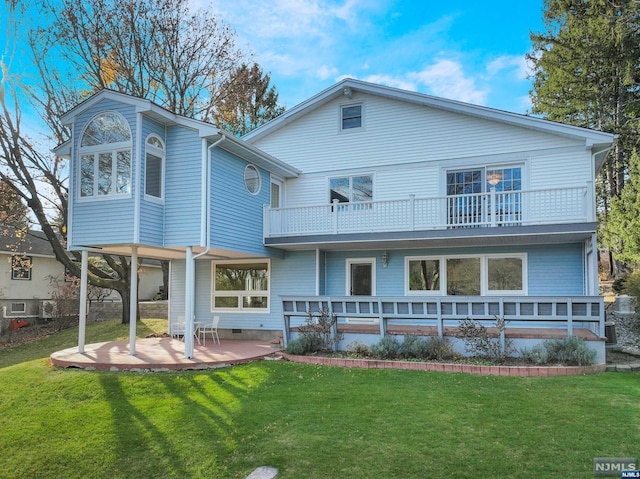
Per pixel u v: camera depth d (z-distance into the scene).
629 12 22.16
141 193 9.88
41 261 24.41
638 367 8.62
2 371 9.52
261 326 14.09
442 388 7.44
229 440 5.63
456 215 12.13
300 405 6.79
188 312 10.19
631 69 22.47
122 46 18.88
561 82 24.47
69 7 17.64
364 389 7.51
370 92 13.99
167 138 10.80
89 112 10.34
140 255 13.11
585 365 8.59
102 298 24.05
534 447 5.05
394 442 5.31
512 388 7.37
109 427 6.25
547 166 12.16
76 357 10.12
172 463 5.15
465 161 12.98
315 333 10.73
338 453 5.10
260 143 15.55
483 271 12.59
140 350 11.23
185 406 7.00
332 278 14.16
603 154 12.28
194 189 10.46
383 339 10.02
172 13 19.66
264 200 13.48
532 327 11.71
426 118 13.53
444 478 4.47
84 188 10.28
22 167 17.14
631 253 14.27
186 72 20.59
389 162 13.84
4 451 5.71
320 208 13.04
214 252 12.22
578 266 11.77
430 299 9.81
